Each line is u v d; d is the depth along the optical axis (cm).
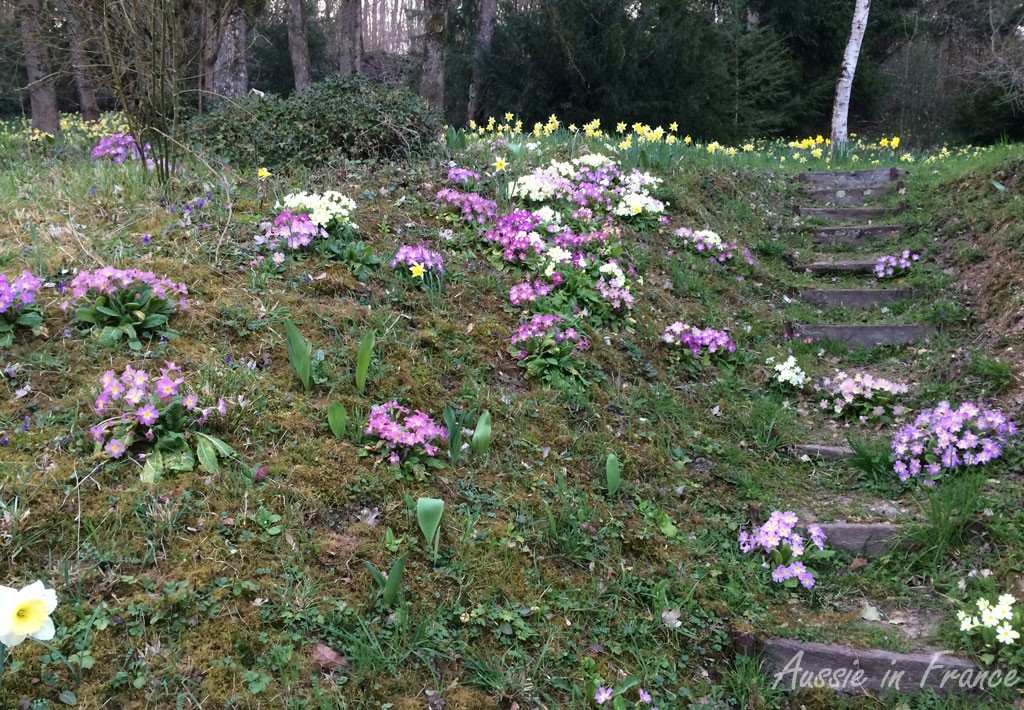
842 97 1479
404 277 440
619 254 543
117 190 491
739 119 1830
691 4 1744
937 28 2258
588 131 848
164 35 498
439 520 281
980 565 325
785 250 675
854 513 369
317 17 2786
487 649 265
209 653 232
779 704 278
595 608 295
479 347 412
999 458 382
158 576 249
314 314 385
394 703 239
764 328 555
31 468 269
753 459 416
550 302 464
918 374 492
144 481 275
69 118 1384
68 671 218
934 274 593
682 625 300
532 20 1620
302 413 325
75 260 381
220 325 360
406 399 355
